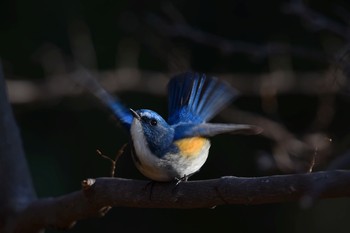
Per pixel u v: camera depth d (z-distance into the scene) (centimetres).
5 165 940
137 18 1362
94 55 1374
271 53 1103
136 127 723
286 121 1309
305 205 582
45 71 1377
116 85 1332
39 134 1369
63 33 1385
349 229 1274
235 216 1320
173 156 715
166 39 1316
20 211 913
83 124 1360
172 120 793
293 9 994
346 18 1022
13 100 1370
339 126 1227
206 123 767
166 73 1359
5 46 1383
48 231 1288
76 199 789
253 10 1314
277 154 1020
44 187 1312
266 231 1305
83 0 1389
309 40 1283
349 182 570
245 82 1299
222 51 1157
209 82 818
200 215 1330
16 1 1380
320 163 905
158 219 1334
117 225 1326
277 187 607
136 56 1376
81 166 1345
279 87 1263
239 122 1212
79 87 1343
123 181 718
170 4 1267
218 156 1292
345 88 931
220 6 1327
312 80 1273
